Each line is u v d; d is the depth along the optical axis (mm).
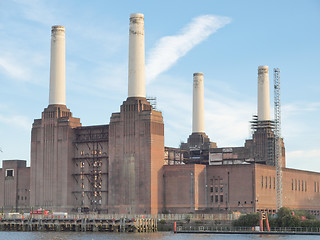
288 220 196875
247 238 176625
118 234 196000
